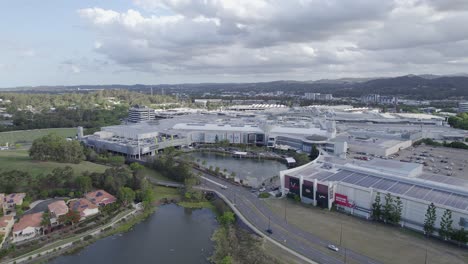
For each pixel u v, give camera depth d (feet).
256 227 472.03
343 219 499.51
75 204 536.01
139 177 642.63
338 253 398.42
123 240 461.78
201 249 437.58
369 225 478.18
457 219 424.46
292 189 588.91
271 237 441.68
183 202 599.16
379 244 420.36
